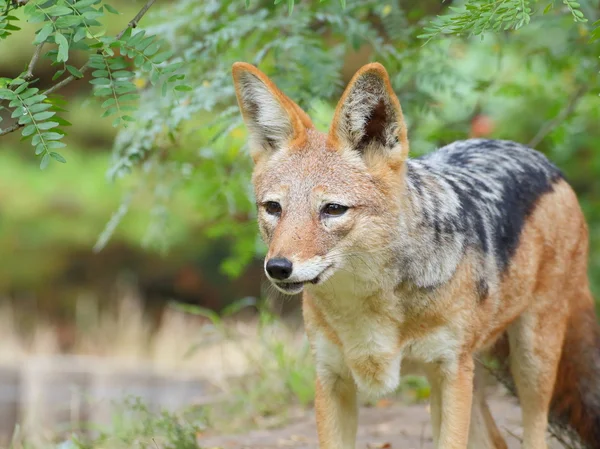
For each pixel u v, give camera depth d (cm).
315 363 760
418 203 728
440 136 1205
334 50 1142
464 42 1295
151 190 1583
